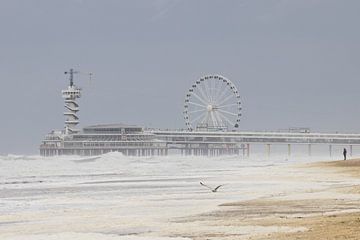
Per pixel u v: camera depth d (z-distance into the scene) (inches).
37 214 1881.2
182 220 1620.3
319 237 1221.7
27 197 2620.6
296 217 1589.6
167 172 5231.3
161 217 1708.9
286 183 3211.1
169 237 1323.8
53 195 2738.7
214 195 2508.6
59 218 1748.3
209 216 1692.9
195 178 4094.5
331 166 5280.5
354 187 2677.2
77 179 4156.0
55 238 1350.9
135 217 1726.1
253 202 2070.6
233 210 1836.9
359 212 1659.7
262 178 3777.1
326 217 1549.0
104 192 2896.2
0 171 4940.9
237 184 3216.0
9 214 1888.5
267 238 1243.8
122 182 3737.7
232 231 1375.5
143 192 2834.6
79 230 1472.7
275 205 1939.0
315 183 3139.8
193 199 2330.2
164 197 2474.2
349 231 1278.3
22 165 5762.8
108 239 1321.4
